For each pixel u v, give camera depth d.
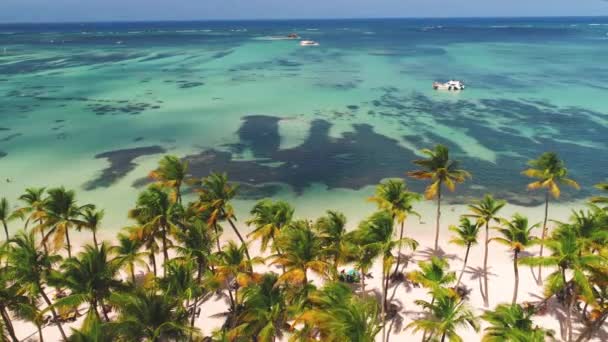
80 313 31.39
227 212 33.31
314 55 177.62
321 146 68.56
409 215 46.50
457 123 79.50
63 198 31.31
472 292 33.62
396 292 33.59
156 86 113.19
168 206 30.75
